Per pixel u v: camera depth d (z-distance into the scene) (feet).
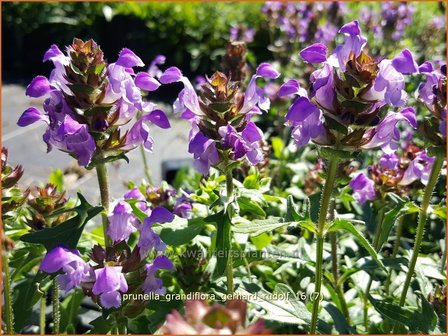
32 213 0.81
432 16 2.75
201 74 3.18
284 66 1.97
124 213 0.67
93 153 0.66
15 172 0.75
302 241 0.87
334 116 0.60
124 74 0.64
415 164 0.86
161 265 0.64
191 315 0.29
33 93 0.64
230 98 0.66
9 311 0.78
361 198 0.90
